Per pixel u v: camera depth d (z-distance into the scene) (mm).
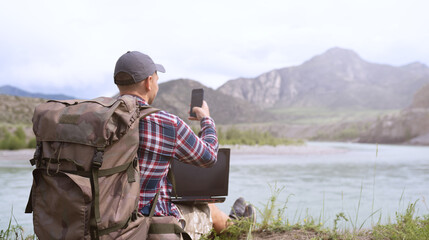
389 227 2908
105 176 1396
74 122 1417
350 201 6023
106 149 1400
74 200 1358
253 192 6801
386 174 11555
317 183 8703
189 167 2312
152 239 1611
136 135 1474
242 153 23781
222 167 2445
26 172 9852
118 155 1420
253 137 35281
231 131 31219
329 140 131875
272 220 3143
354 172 11969
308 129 166125
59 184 1399
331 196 6602
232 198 5961
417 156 25125
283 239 2709
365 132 114938
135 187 1469
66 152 1402
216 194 2414
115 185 1430
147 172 1573
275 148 30609
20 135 22484
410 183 9016
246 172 11227
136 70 1647
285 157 20828
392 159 20938
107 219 1377
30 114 56156
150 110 1569
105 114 1392
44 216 1435
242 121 156875
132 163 1472
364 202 5910
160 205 1689
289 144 39438
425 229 2773
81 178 1362
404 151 36906
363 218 4469
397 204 5711
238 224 2812
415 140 90062
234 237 2734
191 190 2328
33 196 1495
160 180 1653
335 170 12625
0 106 54969
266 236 2812
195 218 2289
